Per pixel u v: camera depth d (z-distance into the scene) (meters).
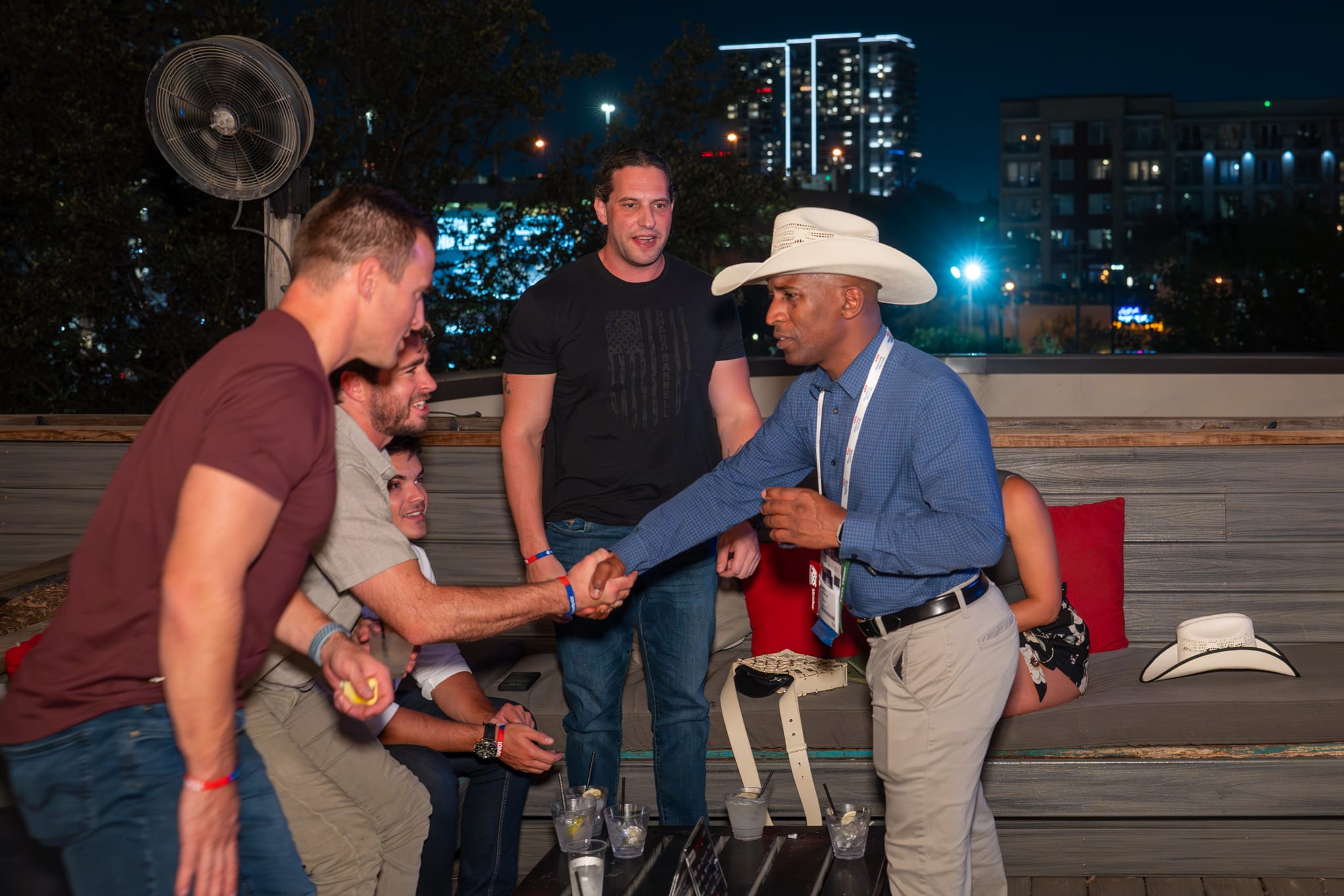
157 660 1.47
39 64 9.03
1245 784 2.71
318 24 10.17
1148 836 2.78
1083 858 2.80
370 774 2.18
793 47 194.88
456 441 3.40
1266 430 3.31
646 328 2.53
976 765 2.11
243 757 1.65
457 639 2.02
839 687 2.87
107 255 9.28
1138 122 74.00
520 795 2.60
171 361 9.69
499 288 10.91
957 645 2.07
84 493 3.55
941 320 50.09
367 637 2.34
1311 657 3.04
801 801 2.75
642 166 2.47
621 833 2.38
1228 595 3.26
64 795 1.48
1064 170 74.69
